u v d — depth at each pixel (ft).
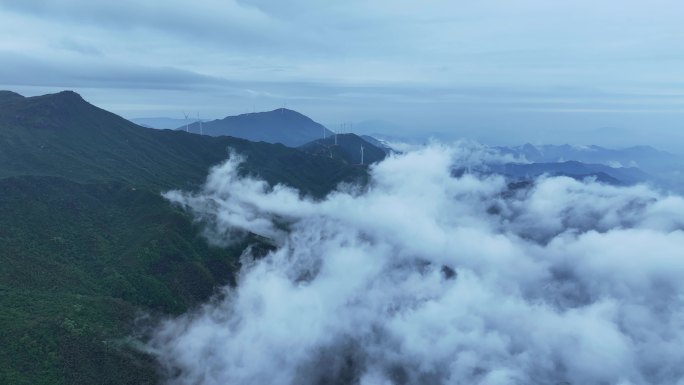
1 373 439.63
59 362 484.74
